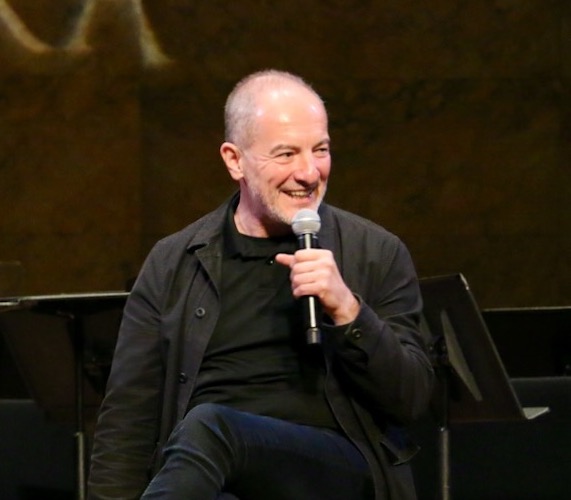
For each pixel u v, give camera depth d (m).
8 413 14.69
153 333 9.22
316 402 8.70
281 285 8.93
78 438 11.98
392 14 18.89
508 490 13.69
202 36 18.94
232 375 8.79
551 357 13.70
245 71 18.95
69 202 19.05
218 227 9.23
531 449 13.70
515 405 10.62
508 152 19.03
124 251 19.11
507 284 19.09
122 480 9.11
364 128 18.98
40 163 18.98
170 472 7.63
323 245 8.96
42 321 11.76
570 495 13.68
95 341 11.87
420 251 19.03
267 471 8.02
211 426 7.79
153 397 9.23
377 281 8.95
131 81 18.98
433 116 19.02
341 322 8.27
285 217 8.77
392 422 8.80
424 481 13.62
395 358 8.37
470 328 10.40
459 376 10.69
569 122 19.02
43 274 19.03
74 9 18.89
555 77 19.02
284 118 8.77
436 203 19.05
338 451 8.44
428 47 18.92
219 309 8.95
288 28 18.88
